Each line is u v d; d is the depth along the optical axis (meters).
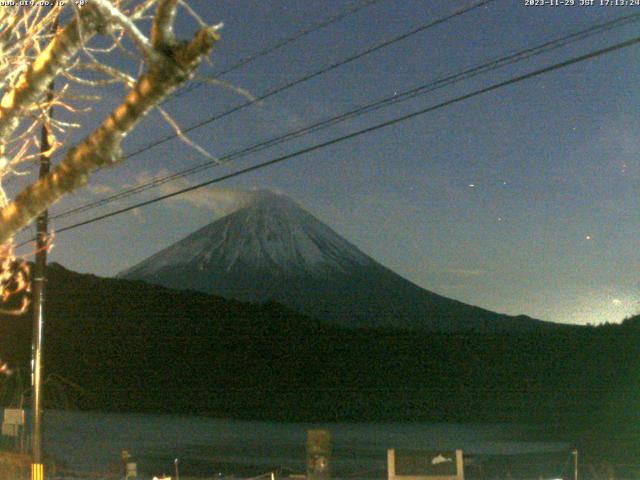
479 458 29.62
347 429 43.12
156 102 3.85
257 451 33.12
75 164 4.01
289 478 22.25
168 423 44.84
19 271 8.09
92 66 4.34
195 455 31.58
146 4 4.59
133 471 22.91
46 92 5.28
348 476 25.39
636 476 24.41
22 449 26.84
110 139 3.95
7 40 5.19
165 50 3.75
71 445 33.31
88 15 4.33
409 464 16.66
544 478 23.59
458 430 41.53
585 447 31.14
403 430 42.06
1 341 59.59
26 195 4.08
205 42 3.71
